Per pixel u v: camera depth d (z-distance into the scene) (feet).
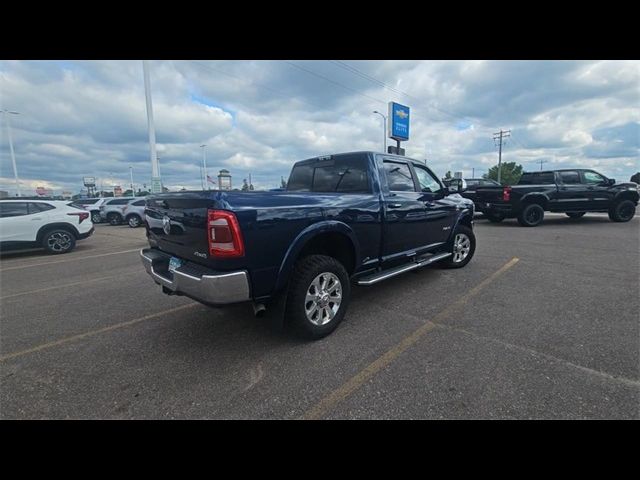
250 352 10.11
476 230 35.35
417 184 15.56
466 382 8.27
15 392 8.37
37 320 13.21
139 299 15.75
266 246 9.22
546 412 7.15
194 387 8.42
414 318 12.33
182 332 11.73
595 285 15.53
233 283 8.63
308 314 10.43
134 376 8.99
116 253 30.14
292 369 9.11
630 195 39.11
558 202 37.22
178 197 10.04
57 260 27.02
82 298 16.08
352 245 11.85
